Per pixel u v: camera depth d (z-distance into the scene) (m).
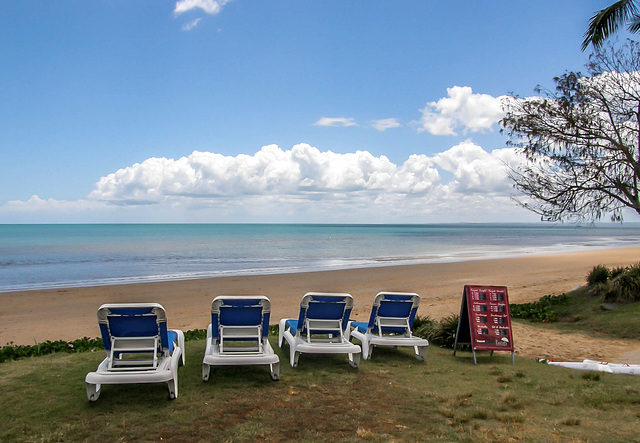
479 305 7.34
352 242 63.41
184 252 41.00
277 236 87.50
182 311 13.77
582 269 26.02
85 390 5.16
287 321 7.52
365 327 7.65
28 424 4.24
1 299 16.12
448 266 28.02
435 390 5.52
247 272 24.88
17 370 5.92
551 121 12.57
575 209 12.58
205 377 5.61
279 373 5.99
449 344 8.30
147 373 4.73
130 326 5.02
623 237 91.56
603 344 9.23
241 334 5.82
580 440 4.03
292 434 4.14
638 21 10.96
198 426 4.27
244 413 4.62
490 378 6.16
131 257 35.09
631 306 11.31
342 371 6.25
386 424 4.42
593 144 12.03
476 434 4.18
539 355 8.27
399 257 36.25
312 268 27.20
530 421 4.54
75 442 3.89
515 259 33.25
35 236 77.25
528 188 13.04
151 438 3.99
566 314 11.91
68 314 13.61
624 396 5.28
